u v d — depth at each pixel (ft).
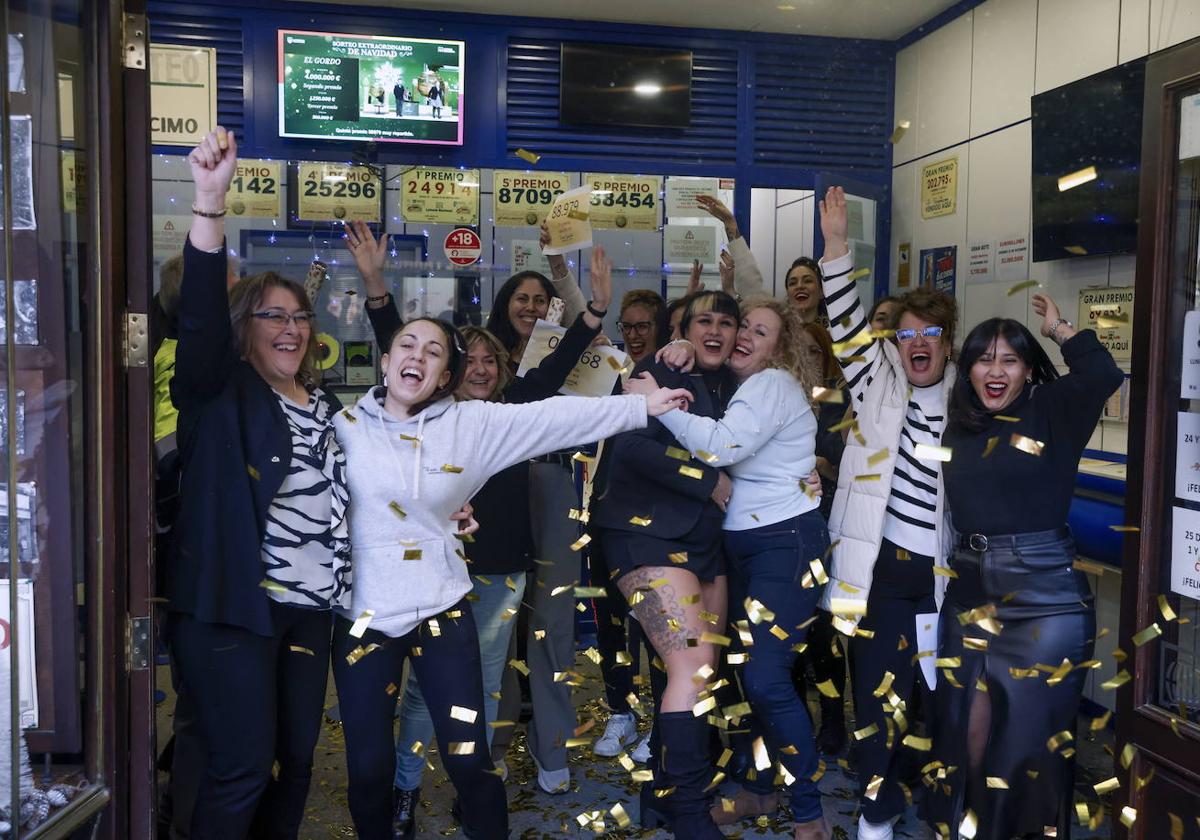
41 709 6.20
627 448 8.71
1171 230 7.36
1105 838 9.31
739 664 9.55
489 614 9.48
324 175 16.40
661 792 8.96
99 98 6.11
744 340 9.12
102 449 6.20
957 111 15.78
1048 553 8.27
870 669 9.22
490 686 9.56
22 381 6.04
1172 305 7.41
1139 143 11.98
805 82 17.35
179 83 15.90
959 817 8.66
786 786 10.09
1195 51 7.07
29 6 5.86
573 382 10.53
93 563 6.21
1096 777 10.80
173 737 8.91
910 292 9.40
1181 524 7.38
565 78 16.69
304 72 16.11
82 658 6.26
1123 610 7.76
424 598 7.41
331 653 7.63
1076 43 13.17
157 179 15.96
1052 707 8.18
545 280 11.53
